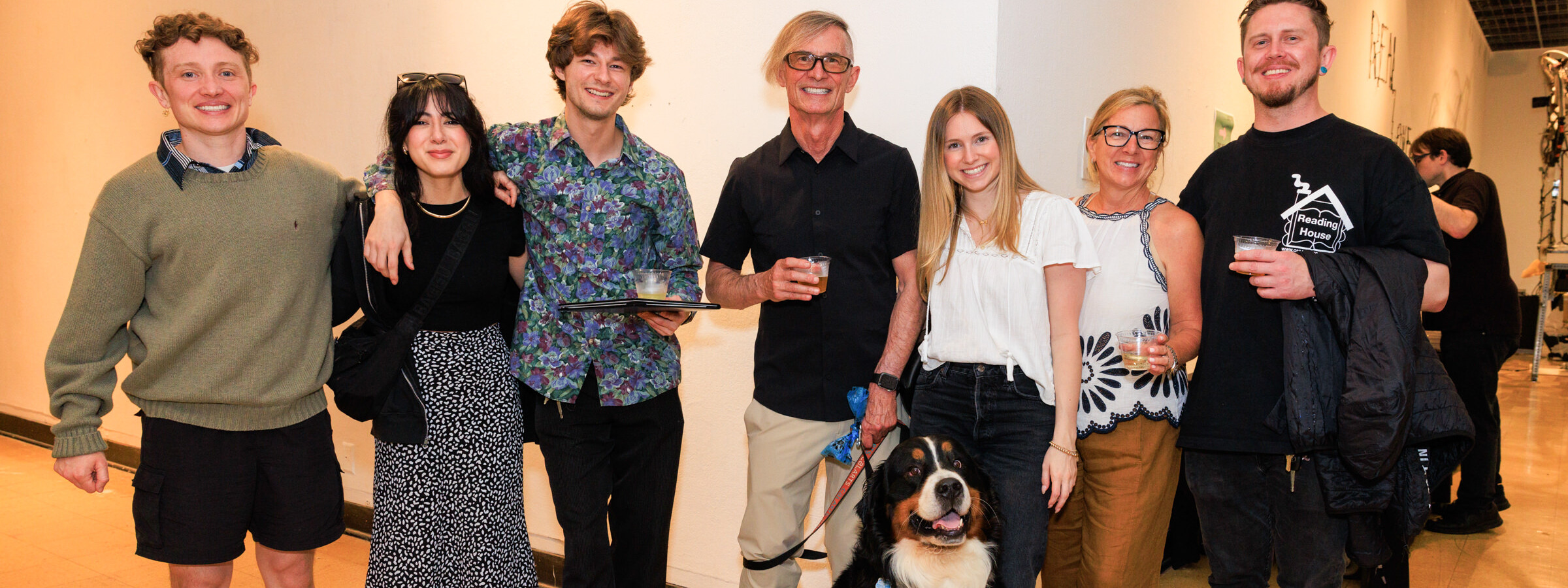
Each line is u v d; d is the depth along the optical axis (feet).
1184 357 6.34
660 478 7.42
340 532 7.06
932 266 6.53
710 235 7.65
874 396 6.76
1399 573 9.14
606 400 6.96
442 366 6.58
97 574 10.49
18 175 16.22
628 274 7.05
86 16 14.61
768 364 7.36
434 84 6.24
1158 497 6.66
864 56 8.32
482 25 10.57
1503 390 26.50
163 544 6.35
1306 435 6.04
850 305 7.05
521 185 6.82
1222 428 6.56
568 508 7.13
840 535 7.59
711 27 9.17
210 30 6.14
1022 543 6.28
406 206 6.45
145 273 6.26
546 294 6.94
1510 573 10.87
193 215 6.10
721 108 9.20
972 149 6.23
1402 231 6.11
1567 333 36.32
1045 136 8.28
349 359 6.56
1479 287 12.06
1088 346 6.75
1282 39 6.47
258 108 12.82
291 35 12.29
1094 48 9.12
